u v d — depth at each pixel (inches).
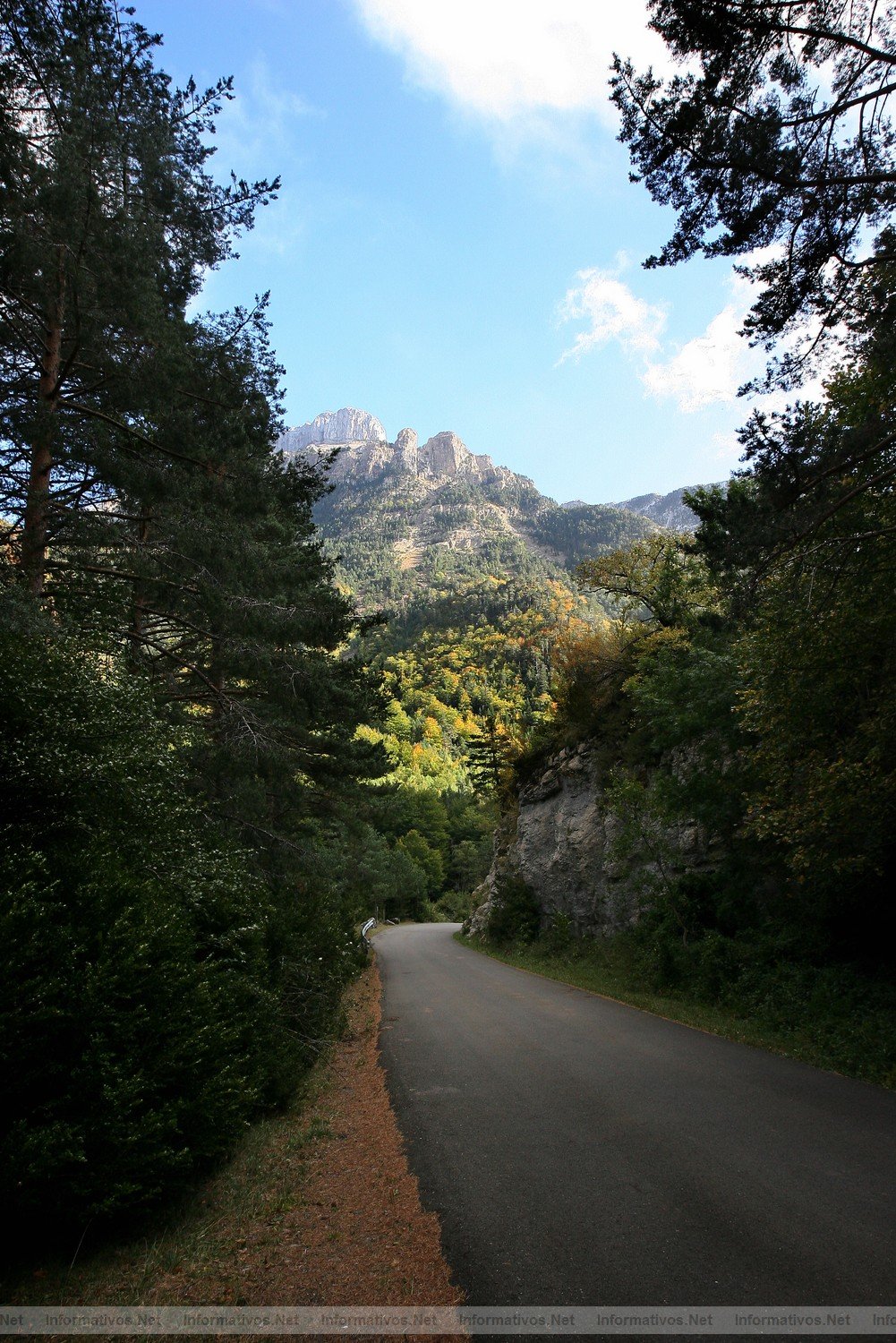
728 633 743.7
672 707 705.0
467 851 3629.4
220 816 492.7
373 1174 237.5
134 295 357.7
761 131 337.1
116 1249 183.8
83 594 372.2
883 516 393.7
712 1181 204.4
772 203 356.5
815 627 403.9
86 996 177.5
